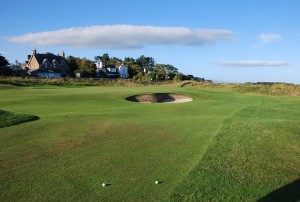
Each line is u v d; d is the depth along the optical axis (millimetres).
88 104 25266
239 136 12750
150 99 32406
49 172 8867
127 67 134750
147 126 14969
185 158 10289
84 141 12016
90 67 104875
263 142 12016
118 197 7434
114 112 20766
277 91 49375
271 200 7746
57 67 99125
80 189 7809
